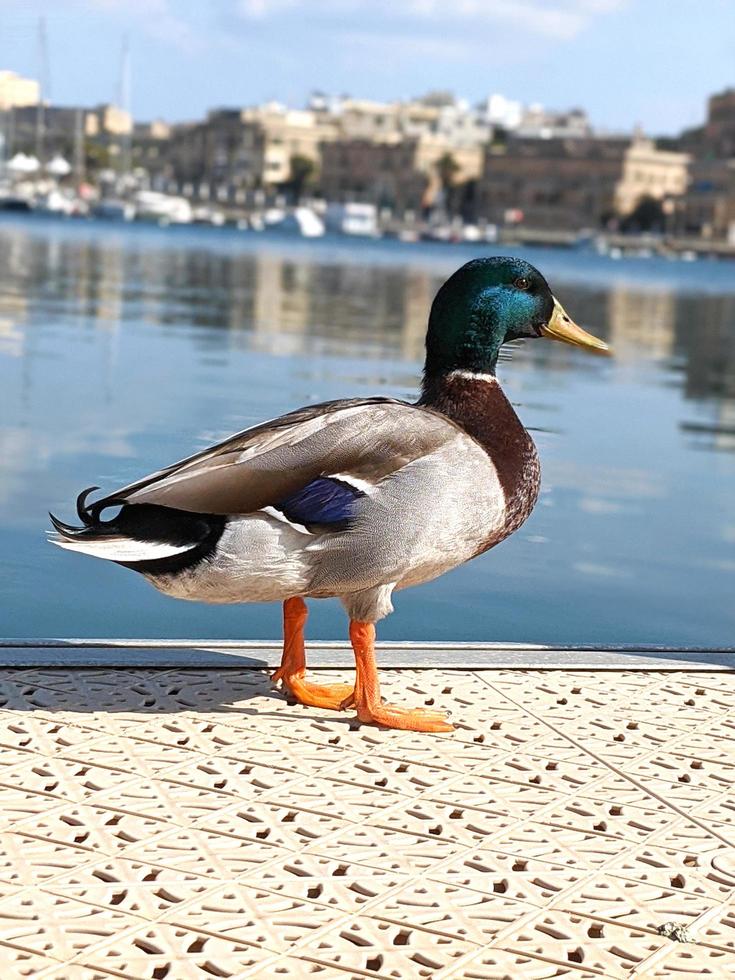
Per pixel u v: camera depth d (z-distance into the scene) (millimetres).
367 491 1122
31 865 897
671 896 908
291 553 1118
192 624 1637
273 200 57875
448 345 1226
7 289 7035
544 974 811
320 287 9773
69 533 1087
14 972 781
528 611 1755
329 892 887
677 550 2111
